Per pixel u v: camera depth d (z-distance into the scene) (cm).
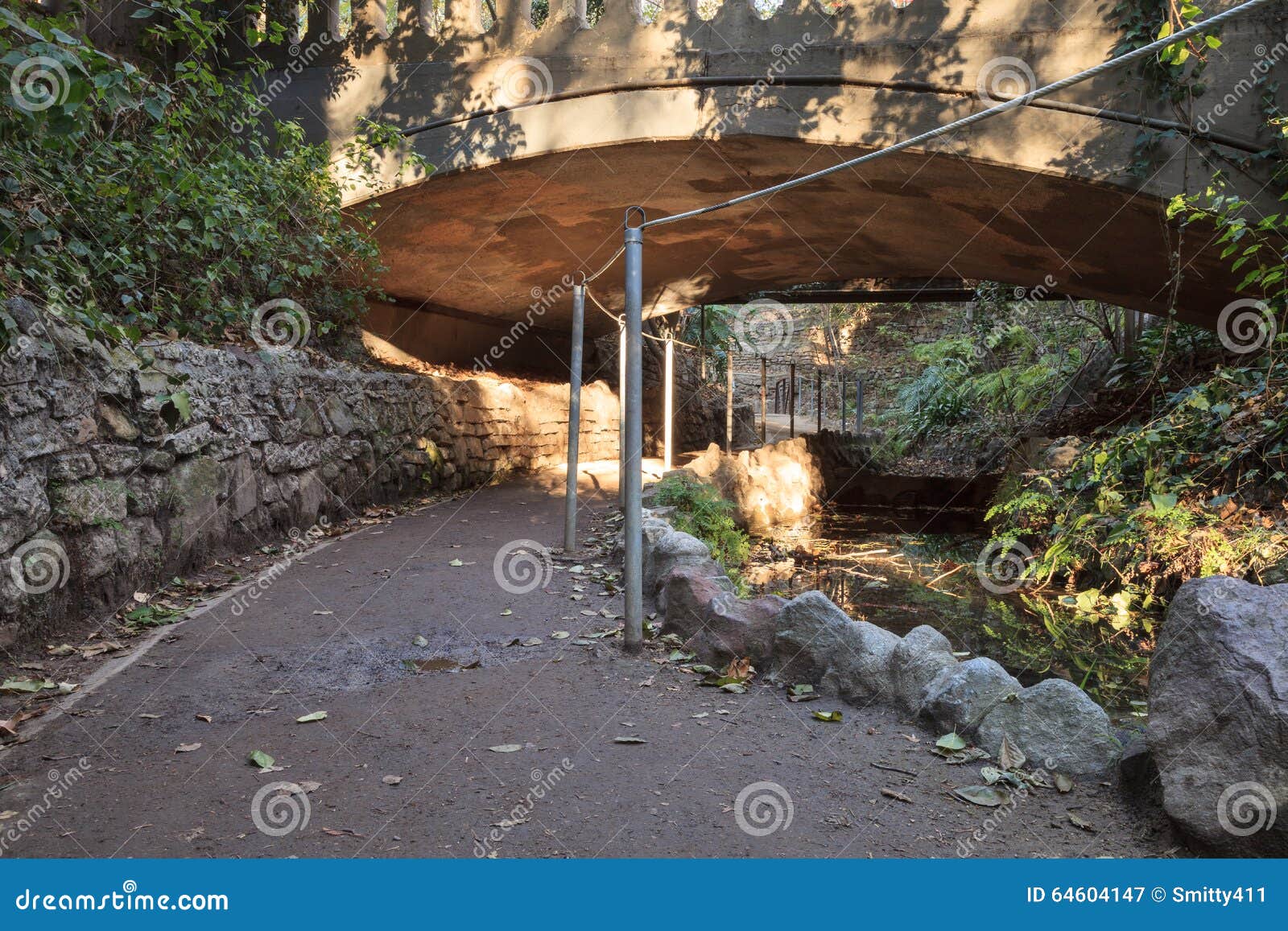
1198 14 673
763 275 1466
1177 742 256
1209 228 788
